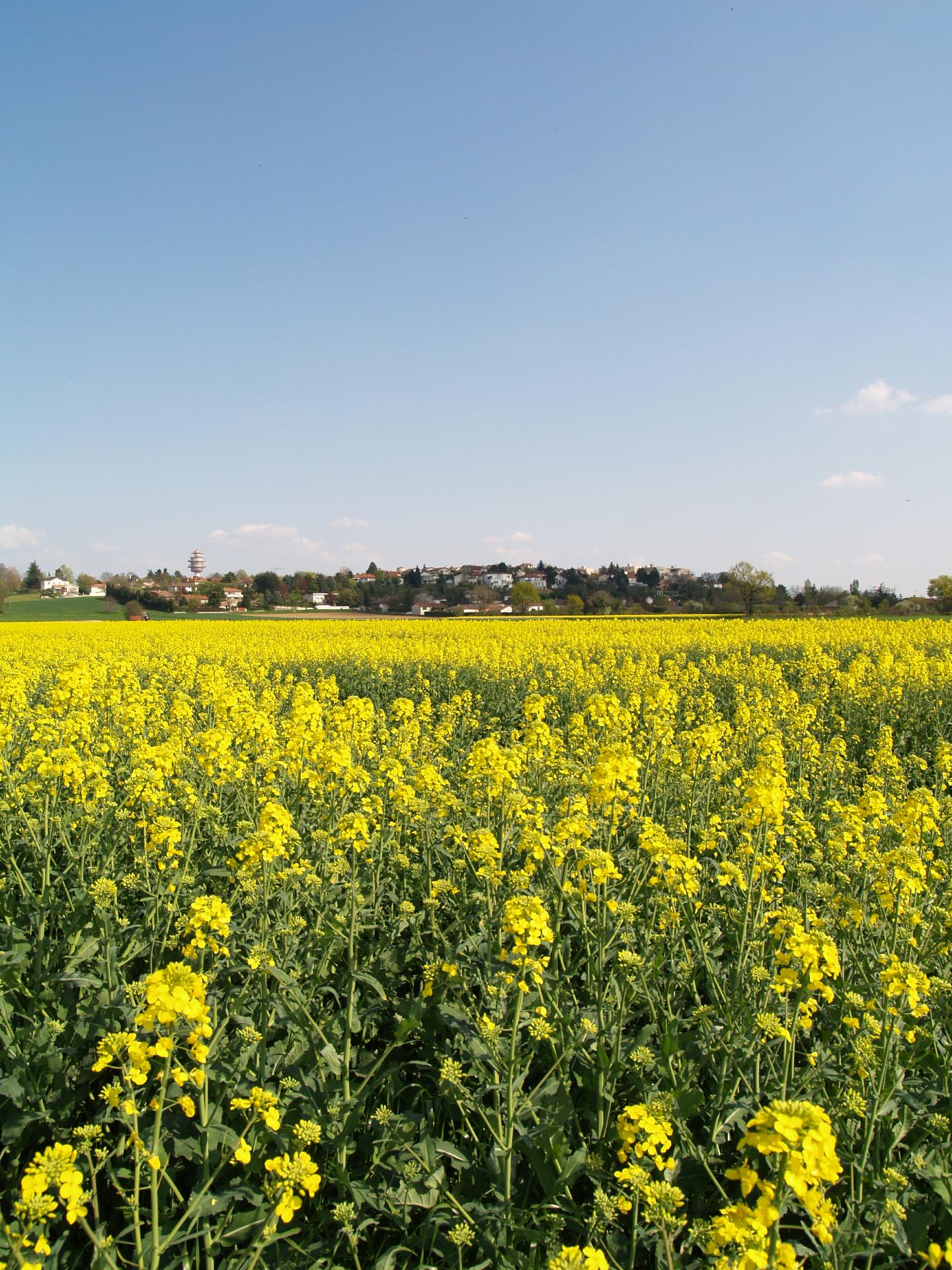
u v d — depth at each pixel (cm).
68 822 680
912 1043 427
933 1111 401
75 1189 276
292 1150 358
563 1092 385
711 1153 371
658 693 1217
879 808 673
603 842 649
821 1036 462
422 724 1295
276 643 3009
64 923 530
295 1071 413
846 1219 330
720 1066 420
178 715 1118
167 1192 375
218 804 825
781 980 401
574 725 1147
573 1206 341
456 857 638
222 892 619
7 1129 374
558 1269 253
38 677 1744
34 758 733
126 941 529
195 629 4212
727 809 791
